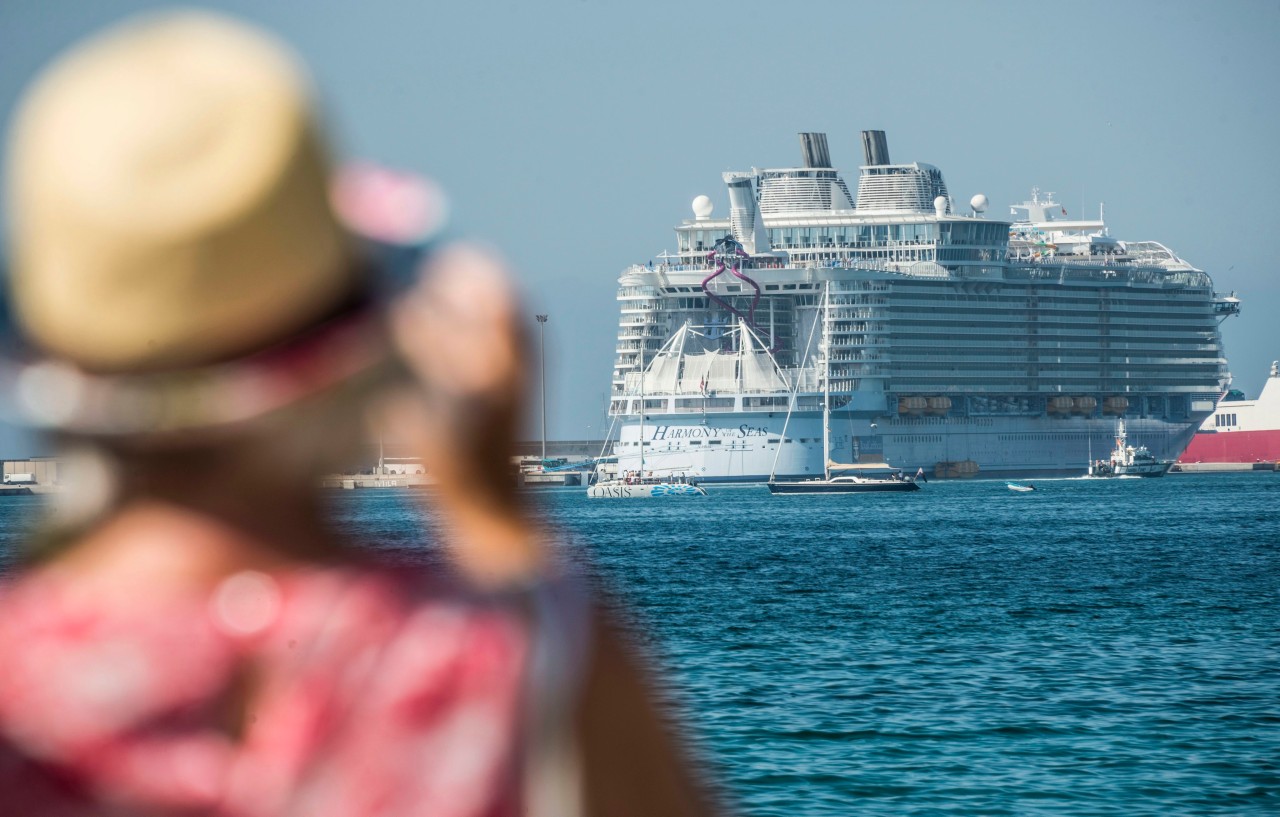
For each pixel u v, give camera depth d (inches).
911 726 5064.0
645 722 326.0
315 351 311.4
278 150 305.1
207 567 310.3
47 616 304.7
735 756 4611.2
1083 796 4069.9
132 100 300.2
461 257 327.6
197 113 301.6
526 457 330.3
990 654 7047.2
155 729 299.1
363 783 305.3
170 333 303.1
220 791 299.6
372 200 325.7
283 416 312.0
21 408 301.3
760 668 6569.9
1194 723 5059.1
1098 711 5319.9
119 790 296.4
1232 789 4126.5
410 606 314.7
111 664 300.2
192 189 299.9
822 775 4343.0
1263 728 4960.6
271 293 307.4
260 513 315.9
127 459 310.2
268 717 305.4
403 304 320.8
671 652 7130.9
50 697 298.7
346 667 307.9
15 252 300.7
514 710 312.2
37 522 315.6
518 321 329.1
